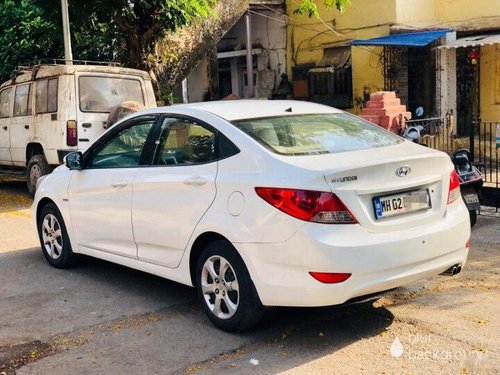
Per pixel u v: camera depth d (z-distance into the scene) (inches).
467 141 537.6
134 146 209.8
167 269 192.4
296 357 158.6
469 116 588.4
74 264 247.1
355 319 182.5
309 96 669.9
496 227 290.4
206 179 175.8
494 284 210.1
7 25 572.1
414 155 167.6
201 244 181.9
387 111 425.4
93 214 221.8
